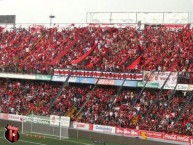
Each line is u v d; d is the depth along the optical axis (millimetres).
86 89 69000
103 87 68125
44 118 63125
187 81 60062
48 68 72750
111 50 72500
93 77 67750
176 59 65000
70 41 78750
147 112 60125
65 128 61250
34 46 81375
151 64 65875
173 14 77938
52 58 76375
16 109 69312
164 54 67000
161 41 70062
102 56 71812
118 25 81562
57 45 79188
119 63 68562
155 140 54781
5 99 73125
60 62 74188
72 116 63969
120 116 60844
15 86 75688
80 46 76500
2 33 87875
